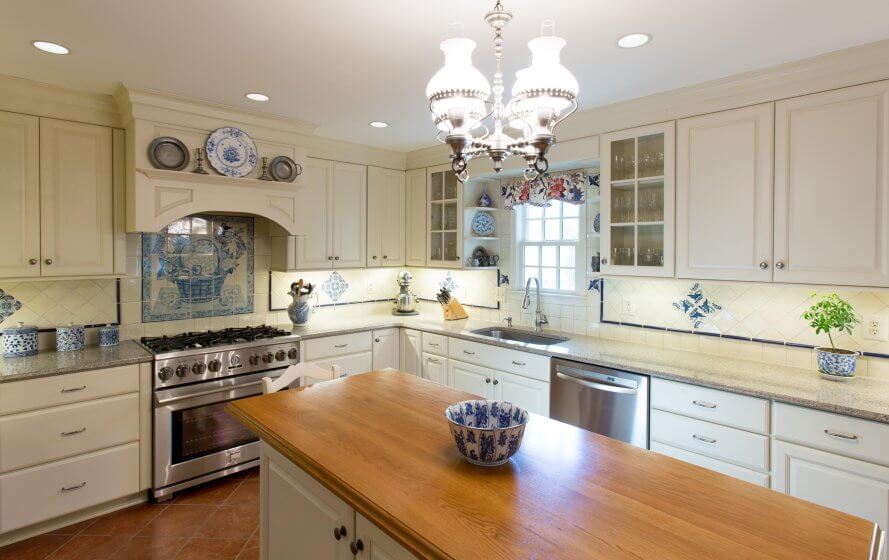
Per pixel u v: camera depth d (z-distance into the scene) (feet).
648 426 8.64
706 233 8.82
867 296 8.02
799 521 3.82
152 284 11.26
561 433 5.74
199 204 10.33
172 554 8.14
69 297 10.21
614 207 10.21
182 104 9.84
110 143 9.88
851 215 7.32
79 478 8.79
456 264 13.57
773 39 6.95
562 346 10.59
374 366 13.39
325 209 13.15
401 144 13.84
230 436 10.59
